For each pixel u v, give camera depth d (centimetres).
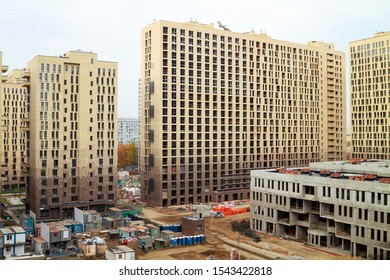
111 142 15975
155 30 17912
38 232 12006
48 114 14788
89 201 15462
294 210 11988
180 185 17950
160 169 17462
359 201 10144
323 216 11194
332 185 10856
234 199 19588
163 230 12619
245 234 12781
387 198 9506
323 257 10212
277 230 12469
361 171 12450
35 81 14712
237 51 19938
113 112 16038
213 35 19175
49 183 14738
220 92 19238
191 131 18325
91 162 15525
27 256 9738
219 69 19250
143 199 18625
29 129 15362
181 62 18175
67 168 15100
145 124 18612
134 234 11912
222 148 19225
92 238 11438
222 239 12162
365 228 9981
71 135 15212
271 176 12681
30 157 15188
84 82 15450
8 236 9931
